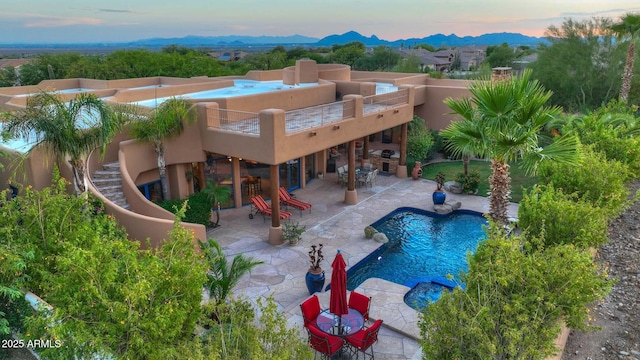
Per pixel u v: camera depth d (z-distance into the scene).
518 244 7.42
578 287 6.51
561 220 9.96
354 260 14.20
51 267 8.27
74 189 13.80
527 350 5.74
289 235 15.27
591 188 12.01
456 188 20.80
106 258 6.86
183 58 63.31
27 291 7.93
